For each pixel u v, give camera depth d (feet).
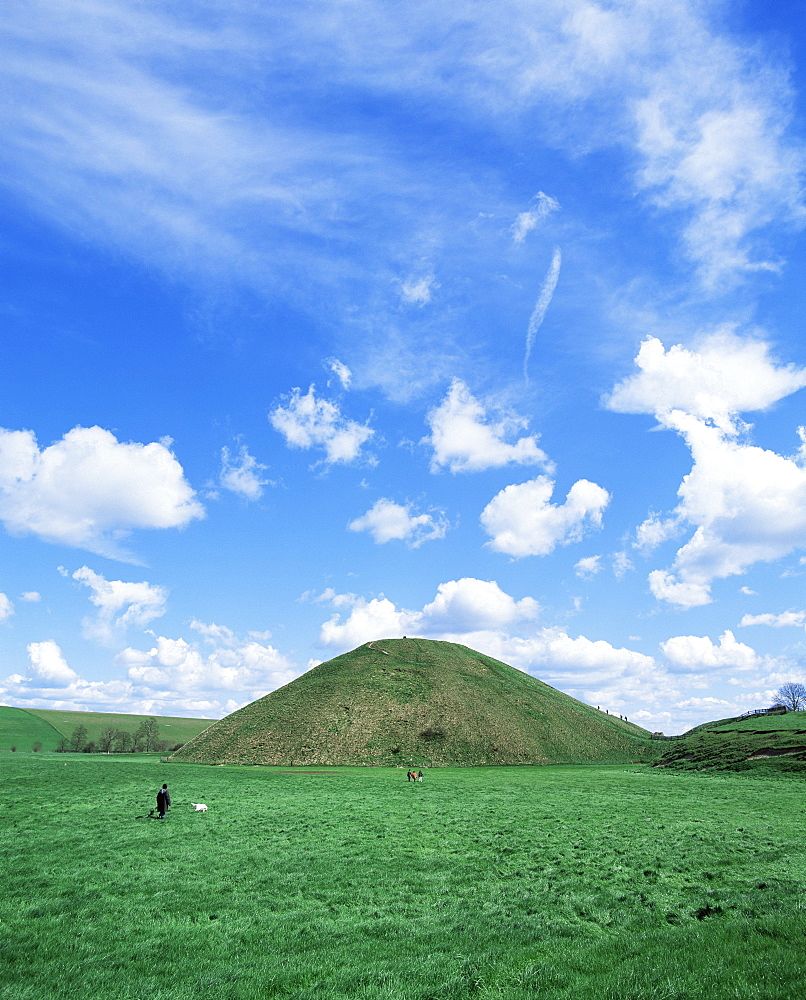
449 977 46.16
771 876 79.51
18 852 96.68
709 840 105.91
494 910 67.31
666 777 250.98
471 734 413.39
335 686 481.46
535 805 158.40
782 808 149.28
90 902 71.15
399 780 243.40
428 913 66.85
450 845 103.14
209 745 413.59
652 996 37.58
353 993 44.34
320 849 99.91
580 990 40.06
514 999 40.29
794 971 39.04
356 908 69.15
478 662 570.87
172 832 114.42
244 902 71.26
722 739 319.88
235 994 45.85
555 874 83.25
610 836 110.52
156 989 47.26
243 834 112.88
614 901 69.82
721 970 40.78
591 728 481.05
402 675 501.97
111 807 147.74
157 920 65.21
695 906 66.39
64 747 607.37
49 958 54.54
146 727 651.66
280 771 298.76
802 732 282.77
